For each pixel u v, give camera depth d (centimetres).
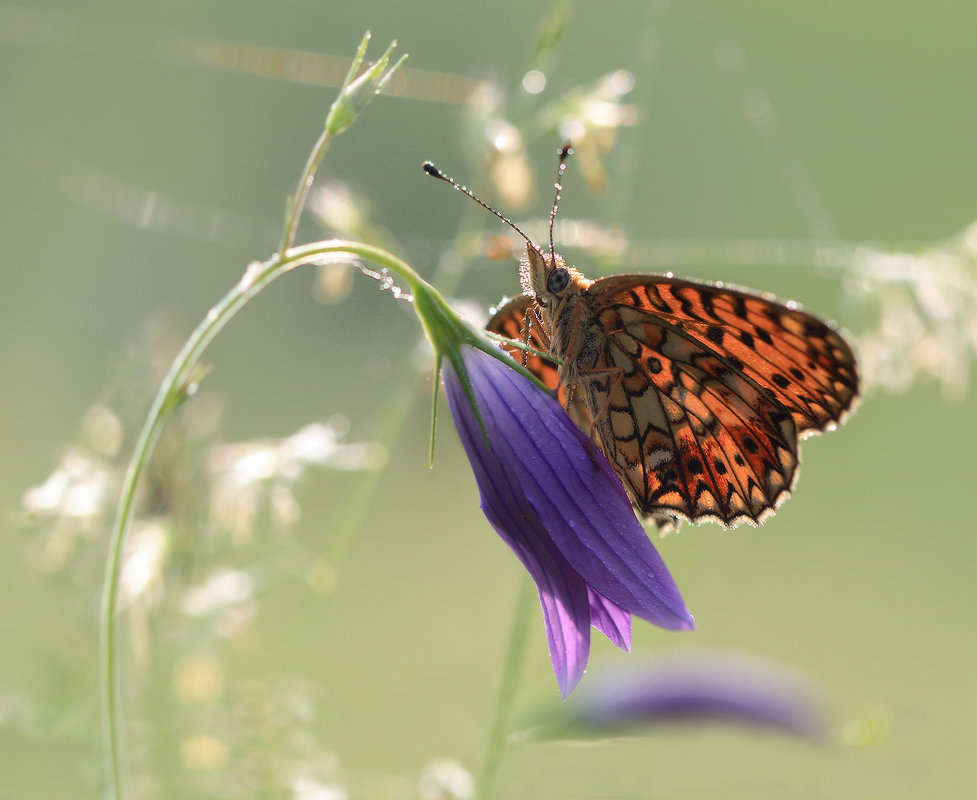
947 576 78
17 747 51
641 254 54
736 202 119
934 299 53
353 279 53
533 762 51
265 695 51
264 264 47
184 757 50
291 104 109
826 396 49
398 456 72
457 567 69
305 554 52
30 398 86
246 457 51
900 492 89
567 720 51
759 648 66
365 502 52
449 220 57
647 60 54
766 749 51
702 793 51
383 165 69
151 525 51
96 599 51
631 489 50
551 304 50
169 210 103
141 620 51
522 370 48
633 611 48
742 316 49
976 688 64
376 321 60
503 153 52
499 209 52
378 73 47
